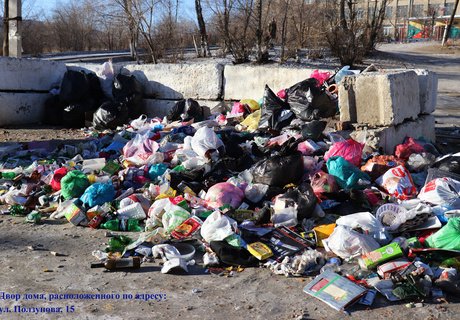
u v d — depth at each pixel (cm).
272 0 2205
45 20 4006
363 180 562
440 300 355
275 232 462
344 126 703
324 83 829
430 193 502
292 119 753
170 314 342
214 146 639
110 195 546
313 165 592
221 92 975
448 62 2569
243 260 419
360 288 363
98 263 418
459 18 5194
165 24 2303
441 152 772
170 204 502
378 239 440
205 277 399
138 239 462
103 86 1051
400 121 705
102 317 339
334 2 2300
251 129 777
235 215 496
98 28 3900
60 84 1111
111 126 957
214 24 2422
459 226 420
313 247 447
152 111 1041
